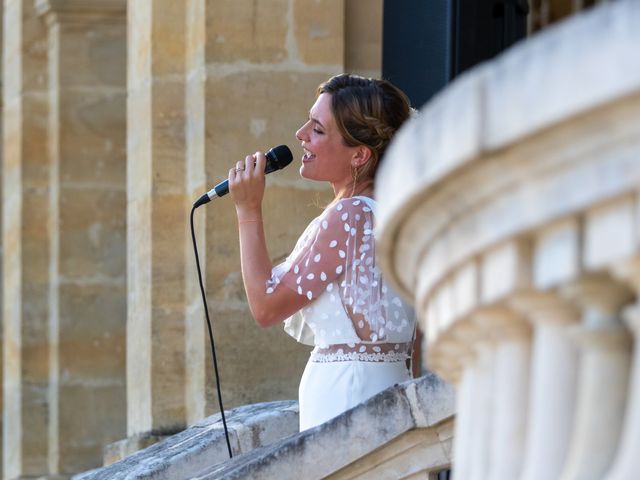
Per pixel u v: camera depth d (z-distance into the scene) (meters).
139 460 14.59
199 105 19.03
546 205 5.05
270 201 18.66
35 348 26.61
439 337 6.14
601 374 5.16
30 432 26.45
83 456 26.05
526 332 5.59
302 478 11.20
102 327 26.28
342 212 12.73
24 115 26.73
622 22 4.62
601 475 5.11
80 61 26.55
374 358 12.66
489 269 5.48
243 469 11.18
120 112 26.59
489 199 5.27
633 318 5.00
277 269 13.03
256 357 18.64
